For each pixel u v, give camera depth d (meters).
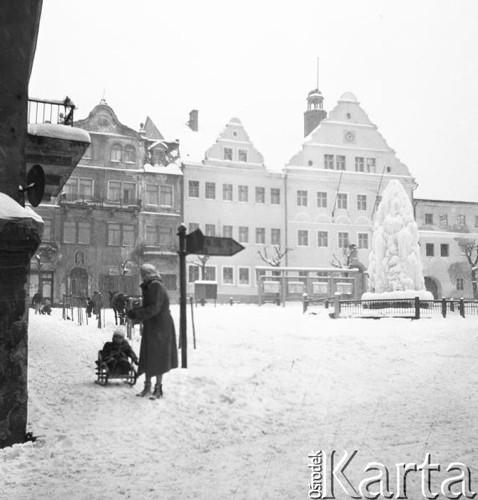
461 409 8.06
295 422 7.49
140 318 8.03
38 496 4.74
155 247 56.62
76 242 54.16
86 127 55.94
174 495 4.75
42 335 16.06
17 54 7.18
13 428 6.31
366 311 29.02
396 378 10.87
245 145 62.28
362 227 64.69
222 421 7.26
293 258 62.41
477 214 70.81
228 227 60.69
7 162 7.06
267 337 17.81
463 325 21.34
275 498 4.69
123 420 7.04
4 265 6.42
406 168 66.81
